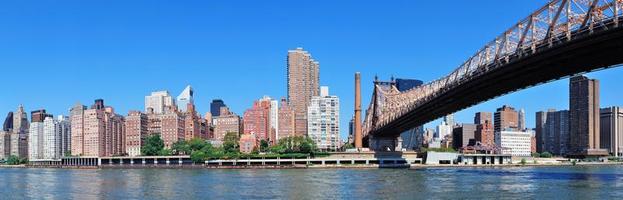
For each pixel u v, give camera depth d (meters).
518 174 181.88
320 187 125.00
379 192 110.88
